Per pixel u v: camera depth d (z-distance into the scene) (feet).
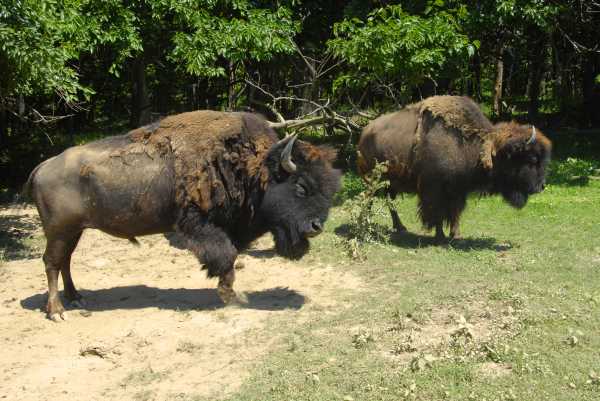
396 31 35.27
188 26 40.29
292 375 16.65
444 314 19.98
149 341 19.26
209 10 42.83
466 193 30.50
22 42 29.19
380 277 24.62
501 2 45.06
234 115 22.17
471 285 22.67
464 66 47.57
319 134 57.31
